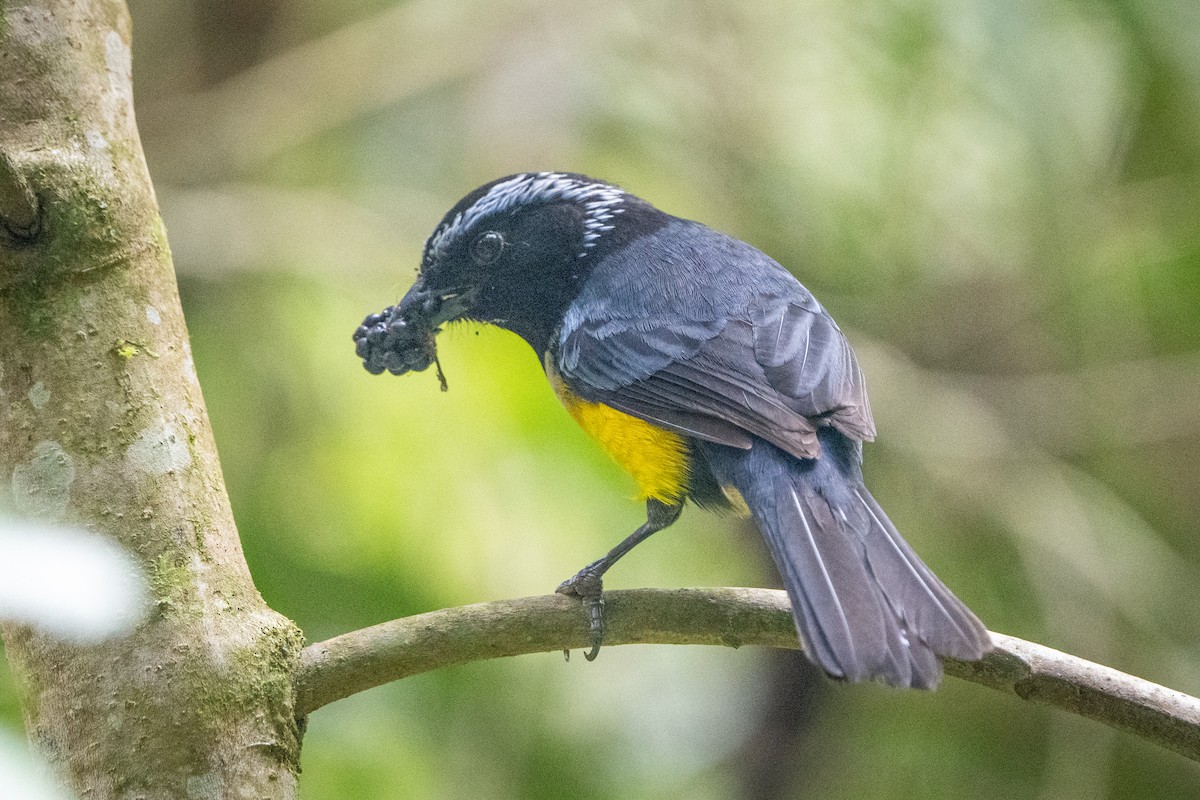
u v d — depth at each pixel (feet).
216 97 42.83
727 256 27.37
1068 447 42.47
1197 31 35.63
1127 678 19.58
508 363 37.73
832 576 19.61
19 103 18.12
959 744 41.24
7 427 17.49
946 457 41.50
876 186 40.45
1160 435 42.01
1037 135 36.42
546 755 36.91
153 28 42.70
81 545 10.26
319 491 36.22
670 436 25.07
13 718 22.80
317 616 33.81
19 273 17.58
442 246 28.35
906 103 38.73
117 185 18.37
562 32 43.06
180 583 17.29
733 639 21.08
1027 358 43.29
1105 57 37.09
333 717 33.45
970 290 42.75
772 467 22.36
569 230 28.17
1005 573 41.60
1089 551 39.96
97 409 17.56
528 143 42.55
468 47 43.42
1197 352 41.86
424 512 36.22
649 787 40.09
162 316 18.47
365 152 42.86
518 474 36.99
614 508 38.19
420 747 34.14
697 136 42.32
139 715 16.66
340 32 43.39
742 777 42.86
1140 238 40.63
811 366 24.03
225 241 39.68
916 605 18.94
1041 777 39.93
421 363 28.53
